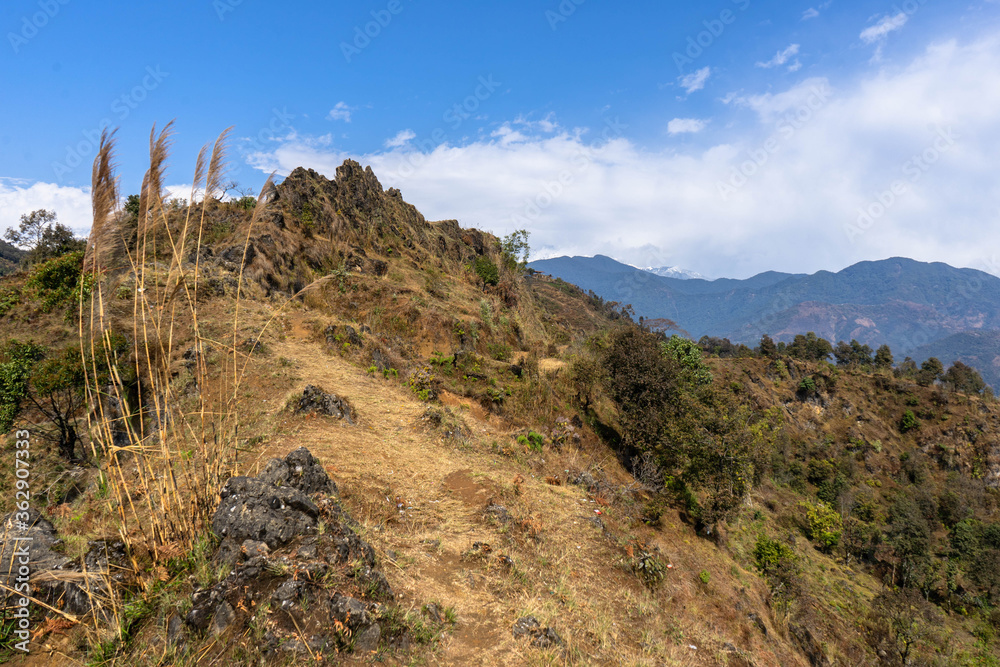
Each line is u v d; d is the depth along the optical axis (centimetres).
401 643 457
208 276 1933
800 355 12094
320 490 665
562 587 717
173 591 437
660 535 1345
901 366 11906
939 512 6594
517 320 3177
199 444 611
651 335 2953
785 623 1399
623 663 582
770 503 4184
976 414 9462
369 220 3966
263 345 1564
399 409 1373
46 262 2050
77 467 954
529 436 1534
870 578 3653
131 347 710
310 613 418
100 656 382
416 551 677
